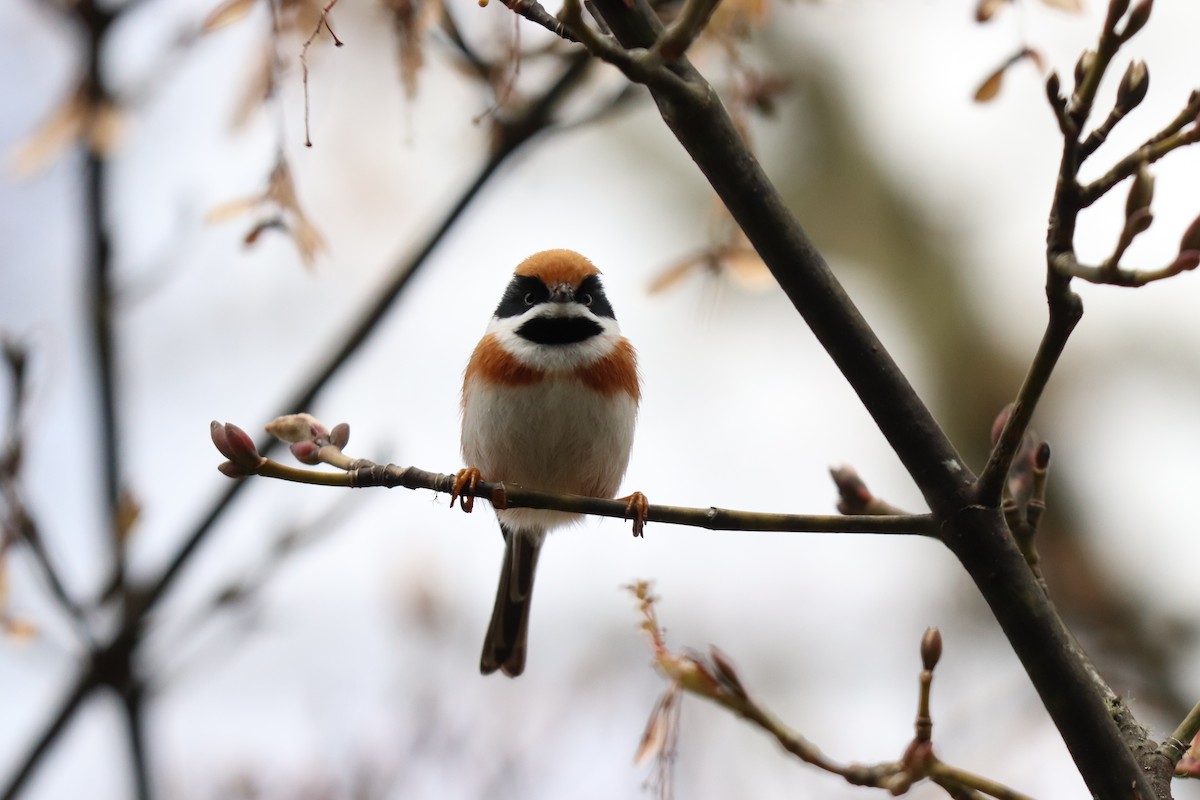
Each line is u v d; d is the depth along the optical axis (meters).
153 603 11.49
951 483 6.21
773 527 6.55
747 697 5.57
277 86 8.45
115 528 11.52
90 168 11.48
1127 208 5.07
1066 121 5.19
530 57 10.45
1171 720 15.12
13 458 10.54
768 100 10.16
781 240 6.17
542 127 10.82
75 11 10.14
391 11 8.55
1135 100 5.20
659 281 10.38
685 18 5.52
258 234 8.38
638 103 10.73
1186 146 5.11
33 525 10.74
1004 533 6.19
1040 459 6.82
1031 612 6.13
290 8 8.52
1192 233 5.01
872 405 6.29
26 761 11.30
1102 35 5.13
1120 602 16.80
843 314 6.22
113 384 11.94
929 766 5.42
